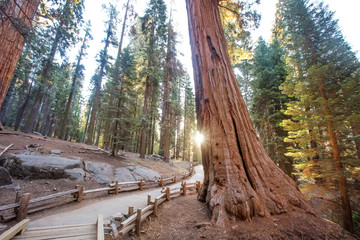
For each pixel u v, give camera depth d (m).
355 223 6.39
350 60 8.28
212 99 5.91
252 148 5.32
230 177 4.75
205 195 5.78
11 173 6.89
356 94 6.69
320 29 10.34
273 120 12.08
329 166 6.83
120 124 13.67
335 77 8.26
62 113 28.92
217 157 5.22
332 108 6.96
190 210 5.17
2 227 3.85
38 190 6.38
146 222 4.71
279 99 12.27
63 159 8.72
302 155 7.92
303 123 7.58
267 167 5.17
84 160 10.32
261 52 14.62
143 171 12.06
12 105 30.11
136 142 26.78
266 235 3.50
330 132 6.91
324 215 6.86
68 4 5.83
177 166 20.22
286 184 5.02
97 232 3.13
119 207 5.94
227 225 3.85
